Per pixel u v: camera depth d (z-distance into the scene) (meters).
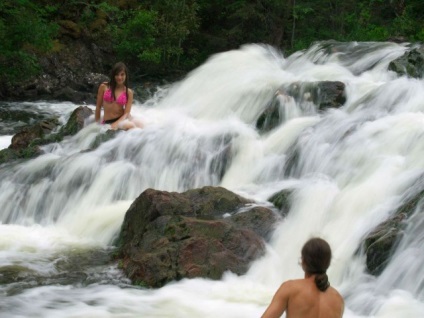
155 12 28.30
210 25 32.69
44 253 8.65
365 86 12.54
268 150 11.12
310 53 17.45
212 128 11.95
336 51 16.78
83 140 12.12
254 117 13.62
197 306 6.92
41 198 10.55
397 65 13.35
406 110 10.97
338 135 10.41
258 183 10.49
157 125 12.15
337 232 8.26
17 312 6.62
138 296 7.16
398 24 24.72
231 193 9.08
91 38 28.27
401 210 7.86
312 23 31.00
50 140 12.41
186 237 7.91
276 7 30.41
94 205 10.28
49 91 25.14
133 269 7.70
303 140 10.60
